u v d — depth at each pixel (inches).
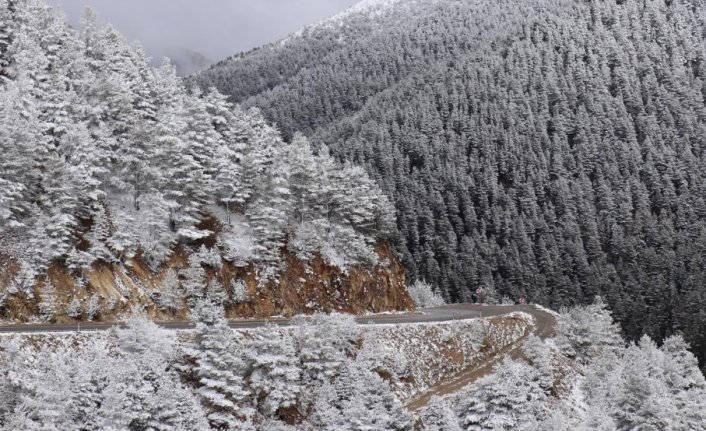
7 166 1990.7
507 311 3344.0
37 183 2100.1
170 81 2874.0
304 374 1839.3
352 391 1777.8
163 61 2940.5
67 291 1903.3
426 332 2425.0
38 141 2103.8
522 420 1737.2
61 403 1262.3
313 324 2022.6
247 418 1612.9
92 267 1990.7
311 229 2691.9
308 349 1867.6
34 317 1811.0
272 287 2420.0
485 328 2726.4
